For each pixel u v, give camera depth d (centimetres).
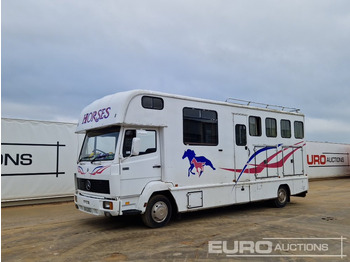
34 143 1052
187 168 758
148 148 707
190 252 536
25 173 1030
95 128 729
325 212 909
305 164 1080
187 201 749
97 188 685
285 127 1022
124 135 670
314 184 1889
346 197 1270
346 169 2406
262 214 878
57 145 1102
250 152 904
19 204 1022
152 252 536
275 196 963
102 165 668
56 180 1092
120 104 670
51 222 785
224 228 705
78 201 732
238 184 863
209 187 795
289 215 862
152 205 699
